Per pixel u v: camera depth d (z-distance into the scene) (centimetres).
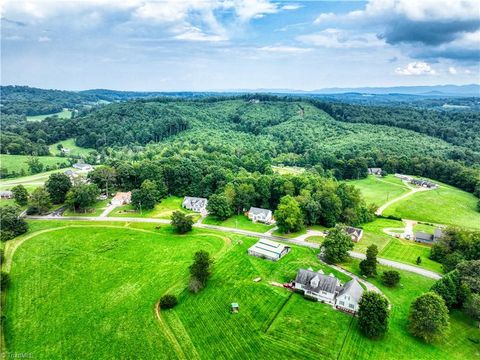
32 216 13812
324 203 13500
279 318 7775
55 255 10562
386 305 7219
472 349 7031
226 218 14362
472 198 18562
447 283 8200
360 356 6712
